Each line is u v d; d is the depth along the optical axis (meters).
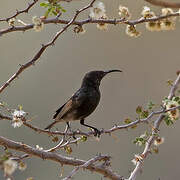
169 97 8.47
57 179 16.39
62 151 16.39
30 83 17.89
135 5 18.08
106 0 18.19
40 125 17.42
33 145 16.42
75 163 7.43
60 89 18.08
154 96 18.69
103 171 7.48
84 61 18.78
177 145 17.00
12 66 17.97
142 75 19.11
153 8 16.00
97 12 7.14
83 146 16.69
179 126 17.30
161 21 7.57
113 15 18.06
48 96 17.88
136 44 19.28
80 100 8.90
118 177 7.61
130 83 18.94
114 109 18.27
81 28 7.43
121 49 19.30
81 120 9.06
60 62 18.45
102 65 18.94
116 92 18.61
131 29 7.61
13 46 18.16
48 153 7.33
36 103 17.62
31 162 16.56
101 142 16.78
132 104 18.42
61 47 18.61
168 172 16.70
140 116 7.73
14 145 7.15
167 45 19.41
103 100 18.38
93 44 19.03
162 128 17.28
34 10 18.11
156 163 16.88
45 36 18.41
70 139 7.68
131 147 16.77
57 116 8.73
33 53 18.19
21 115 6.98
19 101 17.52
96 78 9.29
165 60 19.28
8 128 16.56
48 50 18.52
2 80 17.73
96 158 7.32
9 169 5.21
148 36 19.41
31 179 6.12
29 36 18.36
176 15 7.39
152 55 19.33
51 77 18.20
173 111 7.66
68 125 8.77
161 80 19.02
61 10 7.02
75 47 18.83
